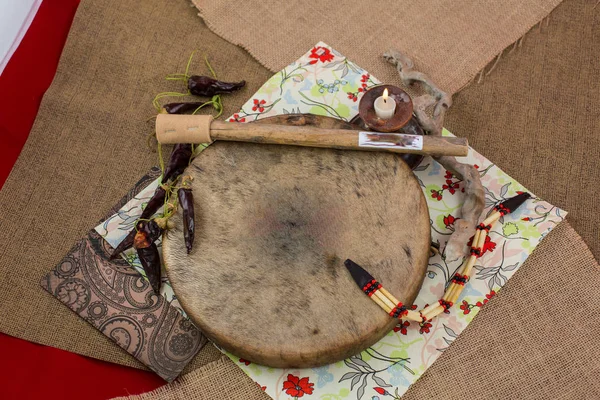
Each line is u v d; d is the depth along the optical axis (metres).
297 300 1.42
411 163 1.68
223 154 1.57
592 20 2.03
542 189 1.78
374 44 1.98
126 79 1.93
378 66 1.94
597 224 1.74
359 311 1.41
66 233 1.72
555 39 2.01
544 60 1.97
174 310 1.59
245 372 1.54
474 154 1.78
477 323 1.60
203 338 1.57
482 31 2.00
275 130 1.54
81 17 2.00
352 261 1.43
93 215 1.75
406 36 2.00
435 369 1.55
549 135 1.85
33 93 1.93
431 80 1.79
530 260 1.66
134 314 1.59
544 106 1.90
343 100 1.85
